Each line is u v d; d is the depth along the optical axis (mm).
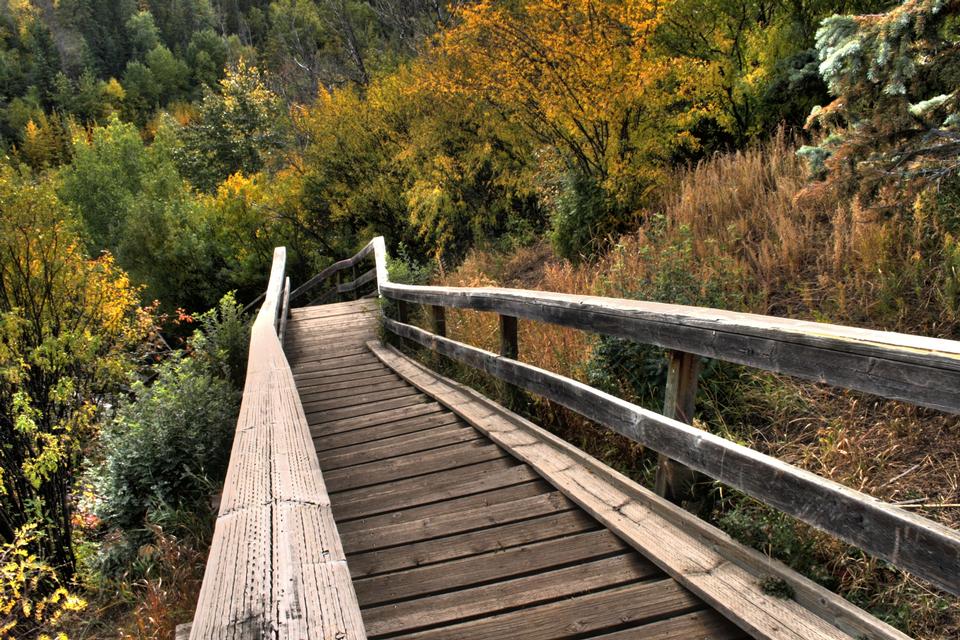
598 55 7730
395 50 24844
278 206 17844
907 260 4344
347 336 9688
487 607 2350
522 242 10891
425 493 3477
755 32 8859
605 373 4277
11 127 78625
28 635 4523
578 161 8898
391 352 8164
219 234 18266
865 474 2971
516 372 4316
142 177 24078
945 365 1621
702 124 9469
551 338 5414
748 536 2498
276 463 1827
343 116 15930
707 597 2209
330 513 1486
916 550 1728
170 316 17438
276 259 10578
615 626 2172
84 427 7539
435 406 5320
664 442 2828
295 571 1204
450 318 7656
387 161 15445
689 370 2822
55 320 7734
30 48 98250
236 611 1069
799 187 6152
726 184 7145
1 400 6930
